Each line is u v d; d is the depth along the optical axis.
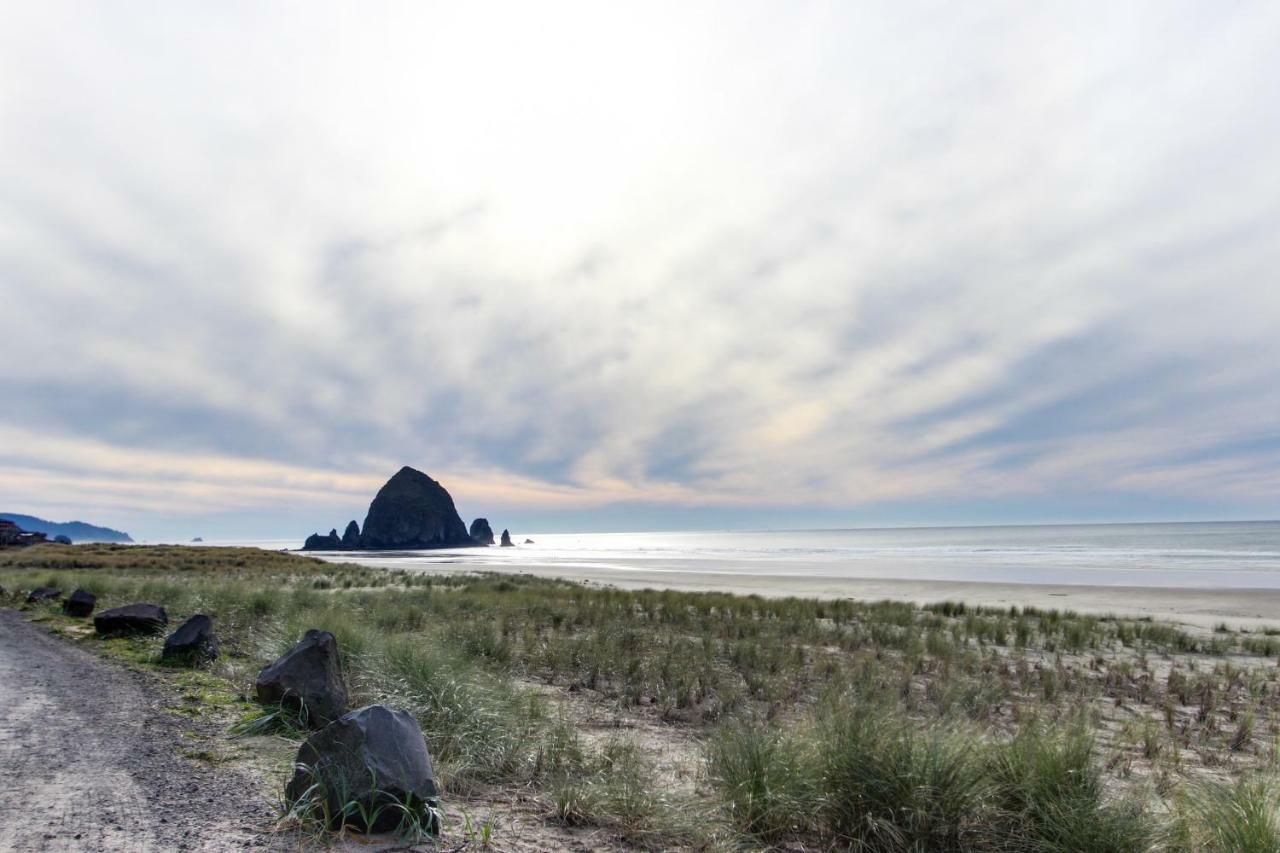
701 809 4.39
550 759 5.31
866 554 80.75
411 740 4.02
